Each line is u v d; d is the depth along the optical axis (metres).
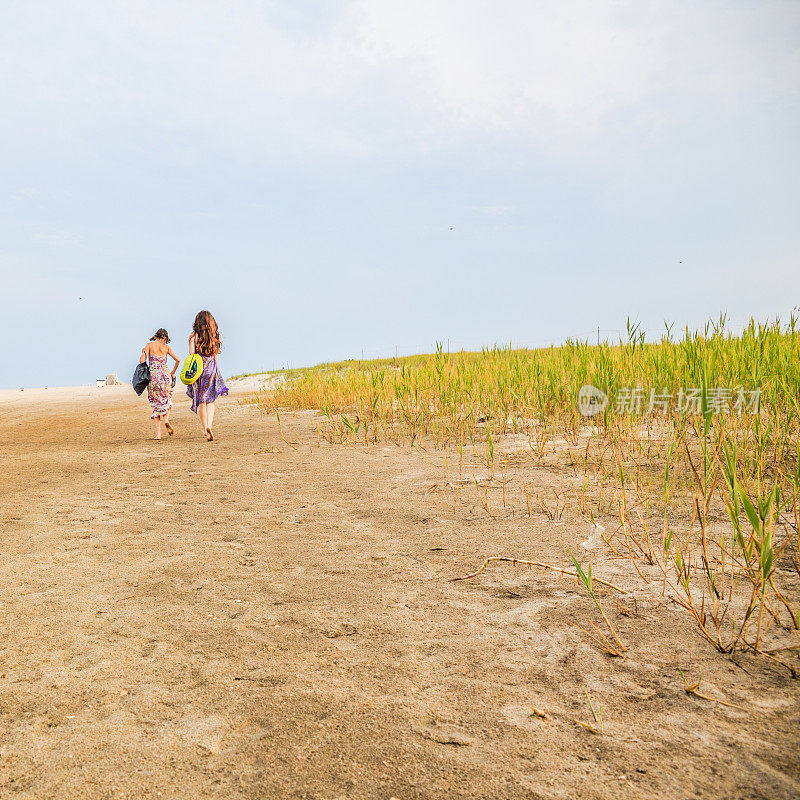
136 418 13.03
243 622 2.76
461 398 8.23
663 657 2.35
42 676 2.30
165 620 2.79
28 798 1.64
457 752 1.81
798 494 3.55
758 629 2.38
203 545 3.91
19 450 8.59
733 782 1.66
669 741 1.84
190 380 8.85
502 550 3.63
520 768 1.73
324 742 1.87
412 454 6.93
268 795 1.64
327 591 3.11
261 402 14.73
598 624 2.65
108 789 1.67
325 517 4.51
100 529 4.31
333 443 8.09
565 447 6.49
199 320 9.04
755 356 5.93
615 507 4.29
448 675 2.27
